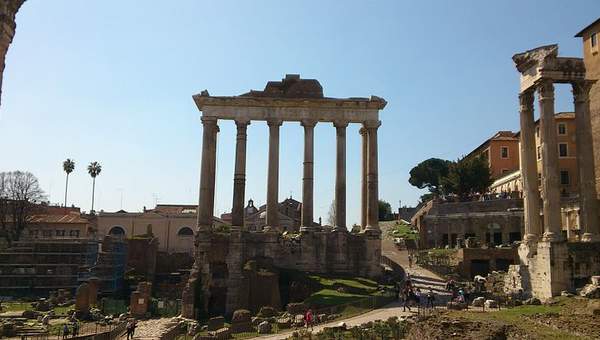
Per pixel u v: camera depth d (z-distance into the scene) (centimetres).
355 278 6175
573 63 4716
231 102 6831
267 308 4953
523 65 4978
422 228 9225
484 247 7019
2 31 2250
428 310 4362
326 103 6856
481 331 2869
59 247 8788
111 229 11631
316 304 5056
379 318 4238
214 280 6178
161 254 9081
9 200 11550
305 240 6538
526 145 4947
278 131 6831
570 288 4178
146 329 5088
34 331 5266
